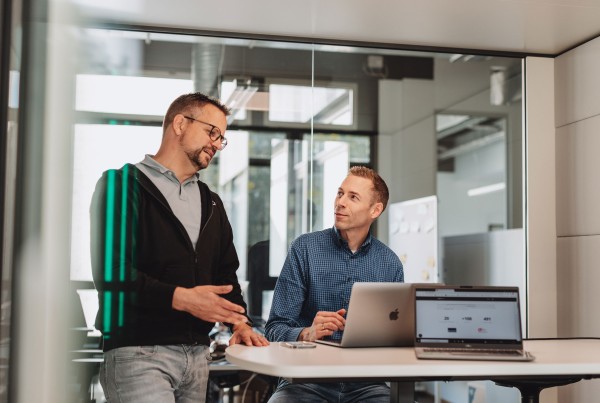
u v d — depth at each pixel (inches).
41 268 80.6
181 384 120.4
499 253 199.2
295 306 134.6
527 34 180.1
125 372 115.9
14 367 78.7
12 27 79.8
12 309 79.1
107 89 168.2
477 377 103.0
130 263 117.0
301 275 136.4
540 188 193.5
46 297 80.6
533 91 194.9
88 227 116.3
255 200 180.4
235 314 116.9
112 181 118.2
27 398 78.8
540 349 117.2
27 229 80.1
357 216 135.3
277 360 96.6
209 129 129.0
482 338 107.7
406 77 193.6
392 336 113.9
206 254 123.9
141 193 119.3
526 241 193.5
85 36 84.7
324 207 184.2
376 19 171.0
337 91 189.3
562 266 189.6
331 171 186.5
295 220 182.4
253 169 180.5
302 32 180.9
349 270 136.7
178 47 176.4
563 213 190.1
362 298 111.5
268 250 179.8
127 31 173.9
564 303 188.5
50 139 81.4
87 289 125.4
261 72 183.0
